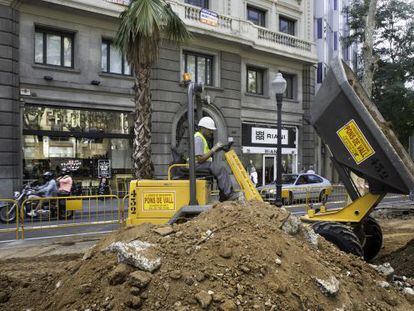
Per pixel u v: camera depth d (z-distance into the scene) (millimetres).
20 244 8906
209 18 22500
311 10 30172
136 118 13922
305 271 3951
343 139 6090
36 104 17766
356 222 6277
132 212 6035
